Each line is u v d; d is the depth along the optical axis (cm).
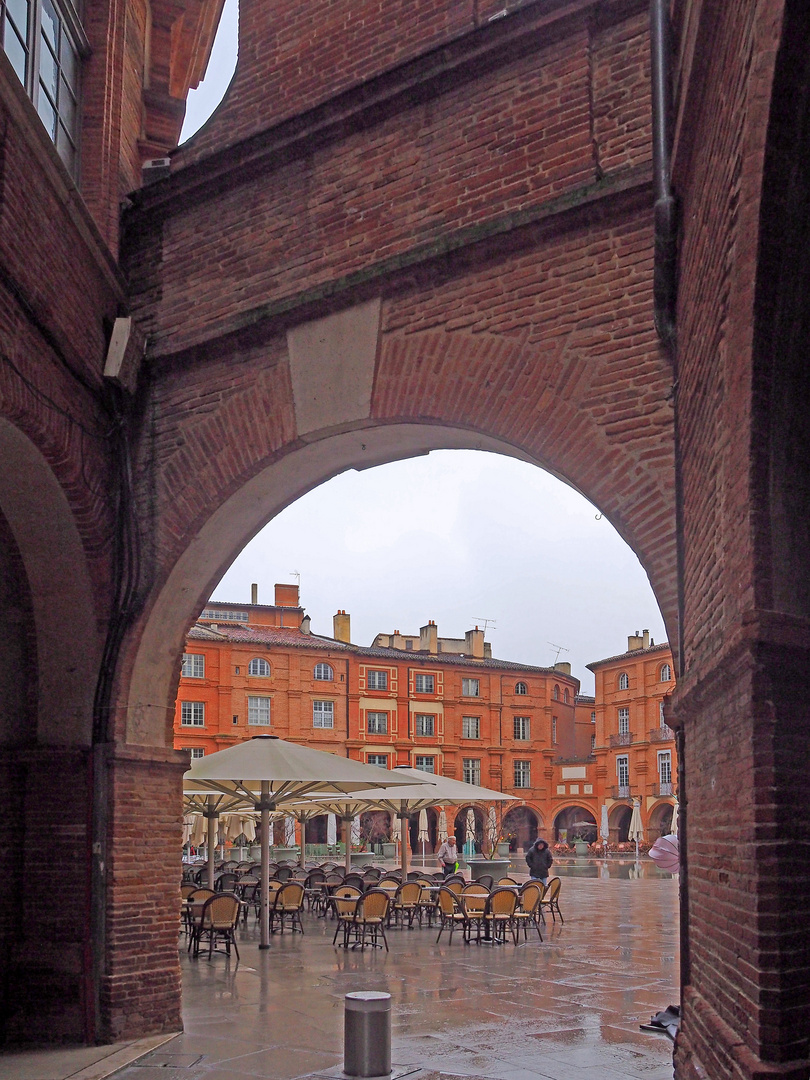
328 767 1558
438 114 901
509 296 831
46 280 850
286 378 948
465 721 6594
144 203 1066
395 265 880
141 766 980
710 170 560
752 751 452
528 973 1303
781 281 443
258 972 1320
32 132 793
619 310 774
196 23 1241
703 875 603
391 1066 807
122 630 973
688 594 663
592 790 6575
